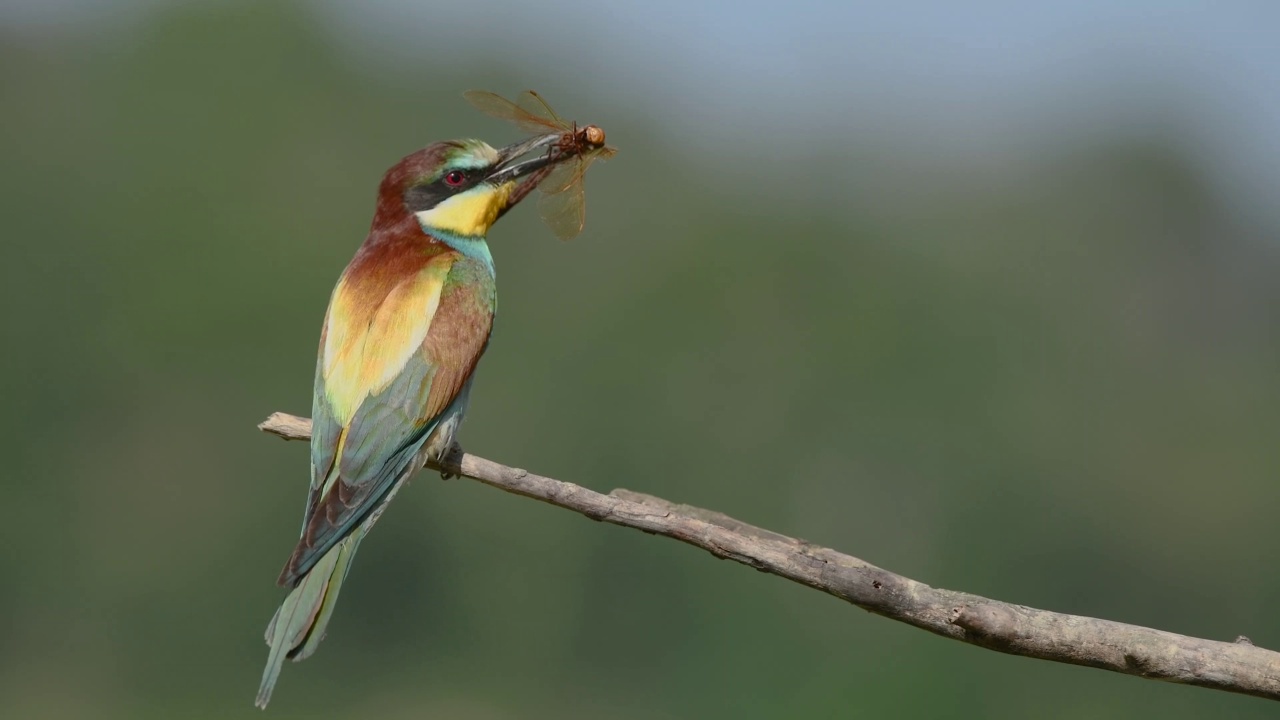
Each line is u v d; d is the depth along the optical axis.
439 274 6.00
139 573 20.17
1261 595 19.53
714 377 21.53
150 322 21.09
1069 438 21.36
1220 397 21.86
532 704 18.70
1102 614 19.88
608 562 18.69
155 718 18.83
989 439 20.86
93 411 20.78
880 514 20.34
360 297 5.89
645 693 17.97
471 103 6.56
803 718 16.52
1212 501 20.11
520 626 18.98
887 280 22.62
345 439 5.54
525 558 19.12
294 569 5.07
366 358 5.69
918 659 15.96
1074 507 20.34
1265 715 13.97
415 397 5.68
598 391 21.20
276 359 21.47
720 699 17.41
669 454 21.06
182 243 22.09
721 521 4.91
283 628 5.04
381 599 19.34
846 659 16.48
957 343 21.88
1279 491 19.84
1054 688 14.75
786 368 21.47
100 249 21.67
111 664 19.72
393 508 19.38
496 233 22.47
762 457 21.00
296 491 20.48
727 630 17.61
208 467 20.86
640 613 18.31
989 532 20.22
